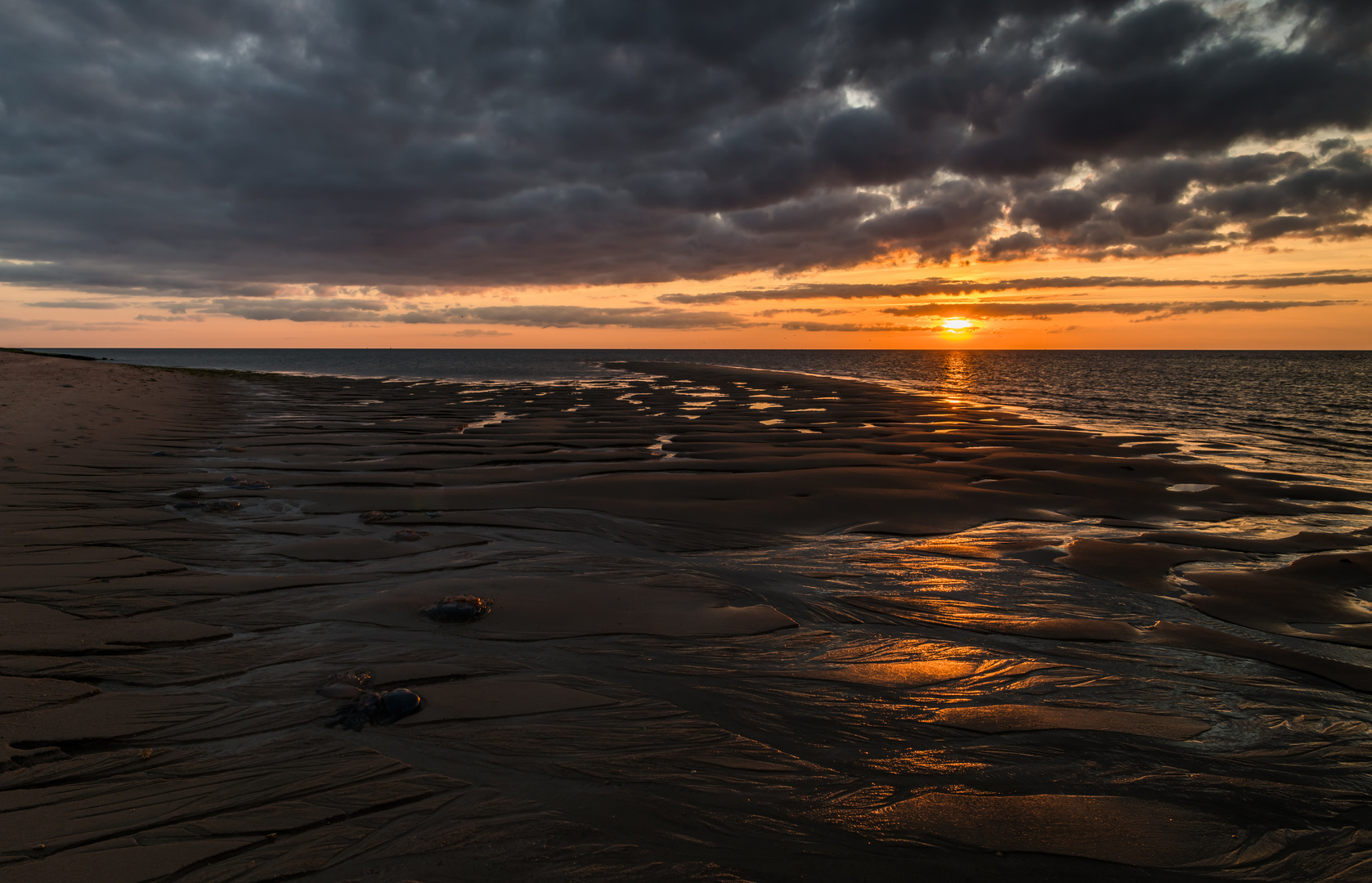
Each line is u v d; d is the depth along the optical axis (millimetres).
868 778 3717
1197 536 8914
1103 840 3281
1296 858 3225
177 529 8055
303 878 2797
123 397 22609
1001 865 3084
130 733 3795
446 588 6348
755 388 38031
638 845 3096
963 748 4047
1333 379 50000
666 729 4105
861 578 7125
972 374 56531
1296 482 12195
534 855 2994
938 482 11578
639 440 16562
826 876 2965
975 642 5590
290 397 29562
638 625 5680
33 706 4035
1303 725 4426
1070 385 42000
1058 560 7797
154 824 3059
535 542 8195
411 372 58500
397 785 3445
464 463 13148
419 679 4574
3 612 5406
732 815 3352
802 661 5141
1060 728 4281
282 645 5059
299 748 3725
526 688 4516
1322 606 6504
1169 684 4941
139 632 5168
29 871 2723
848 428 19359
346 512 9289
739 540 8523
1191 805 3584
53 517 8211
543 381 44781
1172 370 67250
